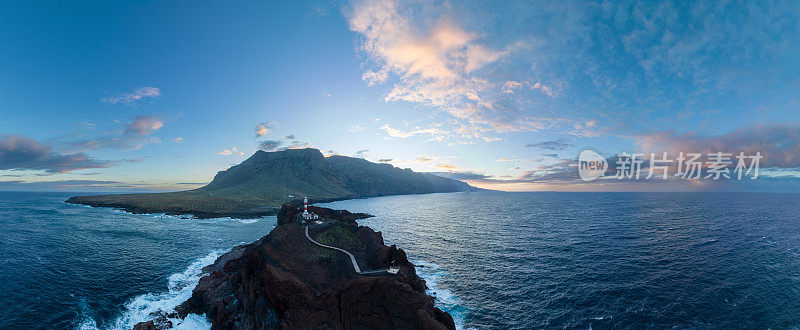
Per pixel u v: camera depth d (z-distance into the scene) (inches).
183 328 1595.7
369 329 1441.9
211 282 2012.8
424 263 2571.4
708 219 4918.8
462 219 5423.2
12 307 1760.6
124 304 1857.8
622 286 1982.0
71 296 1931.6
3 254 2810.0
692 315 1606.8
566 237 3528.5
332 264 1782.7
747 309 1654.8
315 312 1409.9
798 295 1804.9
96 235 3809.1
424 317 1387.8
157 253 2977.4
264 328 1456.7
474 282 2111.2
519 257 2696.9
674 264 2402.8
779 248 2861.7
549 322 1576.0
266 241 2114.9
